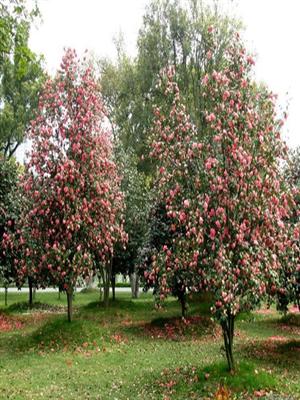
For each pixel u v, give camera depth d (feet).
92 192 58.65
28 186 59.98
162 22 111.55
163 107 44.42
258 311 88.28
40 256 60.70
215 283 35.09
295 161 55.83
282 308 54.65
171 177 40.63
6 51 35.29
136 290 122.52
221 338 63.16
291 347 55.11
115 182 68.64
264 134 38.14
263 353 52.26
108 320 79.82
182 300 71.87
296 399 33.53
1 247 75.20
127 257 93.61
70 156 58.80
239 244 36.37
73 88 60.03
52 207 58.39
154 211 71.51
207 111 40.37
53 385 40.70
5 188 77.25
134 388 39.60
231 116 36.99
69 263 57.88
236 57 40.91
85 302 113.09
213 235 35.60
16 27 35.12
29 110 129.29
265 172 38.17
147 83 112.78
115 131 118.11
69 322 60.59
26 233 61.62
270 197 37.81
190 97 100.83
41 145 59.11
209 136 39.68
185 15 108.99
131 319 80.84
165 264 40.91
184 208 38.81
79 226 55.83
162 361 49.75
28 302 101.60
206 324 68.49
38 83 127.03
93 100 60.64
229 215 37.32
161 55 111.24
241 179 36.91
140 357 51.90
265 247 37.73
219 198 37.09
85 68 61.72
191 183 39.32
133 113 118.21
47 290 151.23
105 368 46.91
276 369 45.06
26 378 42.91
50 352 53.42
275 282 39.58
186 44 106.73
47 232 58.85
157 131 42.06
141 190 98.58
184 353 53.78
